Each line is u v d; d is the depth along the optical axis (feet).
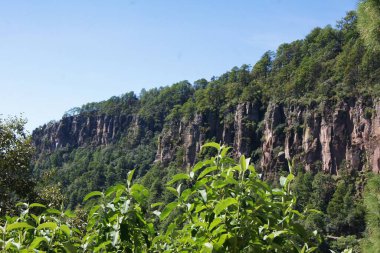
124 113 514.27
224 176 7.84
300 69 349.41
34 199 54.13
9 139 53.21
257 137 344.90
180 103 491.31
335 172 279.28
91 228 8.77
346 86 298.35
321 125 297.12
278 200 8.57
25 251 7.32
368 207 26.81
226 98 387.55
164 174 360.89
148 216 9.11
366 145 270.26
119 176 388.78
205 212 8.01
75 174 425.69
